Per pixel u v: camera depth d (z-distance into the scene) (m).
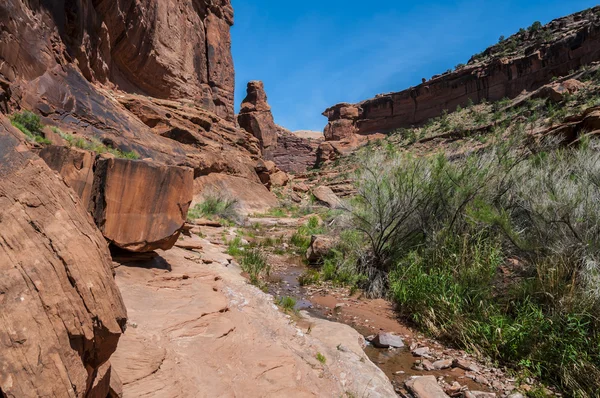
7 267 1.45
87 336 1.53
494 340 5.04
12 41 13.91
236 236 13.04
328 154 105.19
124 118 20.41
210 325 3.83
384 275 8.12
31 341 1.33
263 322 4.64
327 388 3.44
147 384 2.50
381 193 8.62
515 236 6.36
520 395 3.96
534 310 5.01
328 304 7.10
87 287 1.63
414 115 108.38
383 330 5.95
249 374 3.17
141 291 4.45
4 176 1.75
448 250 7.18
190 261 6.84
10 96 12.95
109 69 23.92
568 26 88.50
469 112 84.00
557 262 5.46
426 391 3.92
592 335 4.62
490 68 90.25
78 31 18.92
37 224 1.66
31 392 1.25
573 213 5.97
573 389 4.01
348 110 117.62
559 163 7.24
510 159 8.02
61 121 15.83
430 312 6.04
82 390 1.44
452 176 8.05
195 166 23.45
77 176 4.75
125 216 4.96
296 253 12.08
